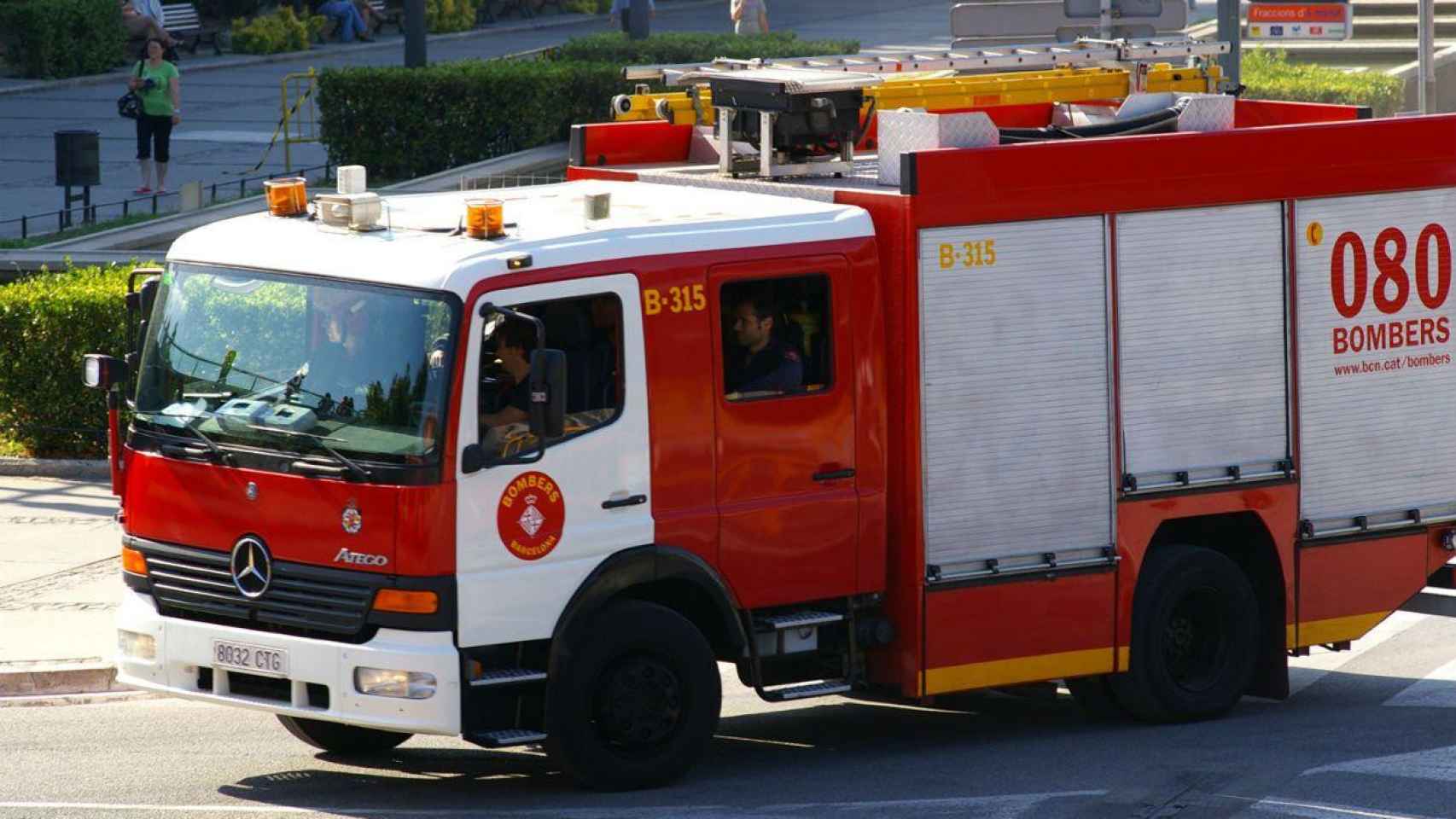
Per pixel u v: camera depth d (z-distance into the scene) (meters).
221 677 13.98
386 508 13.23
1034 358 15.54
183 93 53.09
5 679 17.83
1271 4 39.22
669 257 14.12
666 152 18.67
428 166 38.69
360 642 13.40
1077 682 17.11
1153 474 16.14
